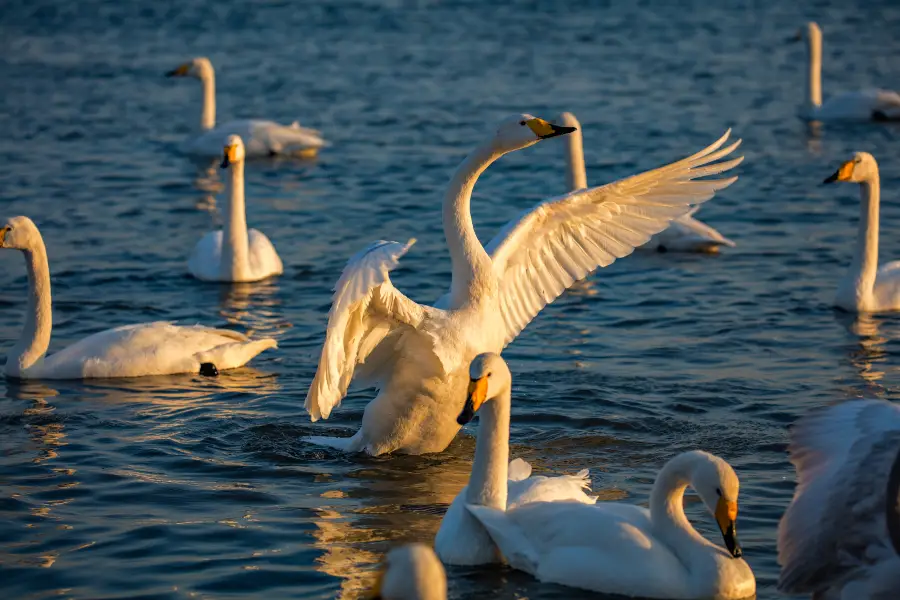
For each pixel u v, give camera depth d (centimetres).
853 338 1695
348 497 1180
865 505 732
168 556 1034
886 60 4481
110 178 2819
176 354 1562
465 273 1262
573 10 5478
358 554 1044
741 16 5356
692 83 3962
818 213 2473
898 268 1886
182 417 1394
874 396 1437
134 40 4838
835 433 757
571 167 2516
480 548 1021
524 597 959
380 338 1236
